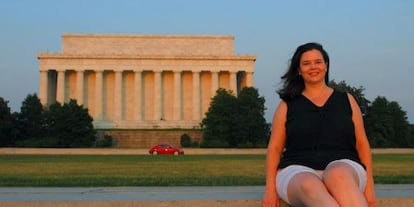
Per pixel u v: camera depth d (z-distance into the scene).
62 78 114.56
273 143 7.72
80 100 114.75
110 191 10.36
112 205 8.27
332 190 6.46
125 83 122.31
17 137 91.12
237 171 30.91
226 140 92.69
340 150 7.45
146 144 99.50
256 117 93.25
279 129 7.73
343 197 6.30
